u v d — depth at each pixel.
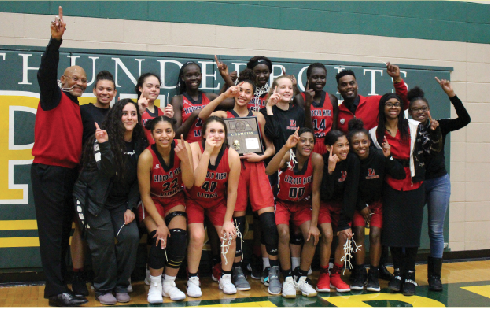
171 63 3.95
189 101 3.70
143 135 3.19
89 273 3.58
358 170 3.28
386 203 3.35
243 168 3.39
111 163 2.87
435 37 4.60
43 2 3.68
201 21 4.03
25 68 3.64
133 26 3.87
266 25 4.18
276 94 3.41
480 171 4.65
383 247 3.78
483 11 4.73
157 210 3.16
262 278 3.59
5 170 3.59
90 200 2.96
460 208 4.58
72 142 2.99
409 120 3.37
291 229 3.53
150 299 3.00
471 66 4.69
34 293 3.29
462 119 3.47
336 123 3.87
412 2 4.54
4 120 3.59
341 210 3.34
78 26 3.75
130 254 3.03
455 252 4.56
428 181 3.55
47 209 2.93
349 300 3.12
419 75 4.54
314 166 3.31
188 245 3.28
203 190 3.26
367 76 4.41
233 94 3.33
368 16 4.43
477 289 3.43
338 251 3.36
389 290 3.39
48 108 2.87
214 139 3.11
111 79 3.26
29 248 3.61
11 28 3.62
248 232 3.97
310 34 4.29
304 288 3.24
